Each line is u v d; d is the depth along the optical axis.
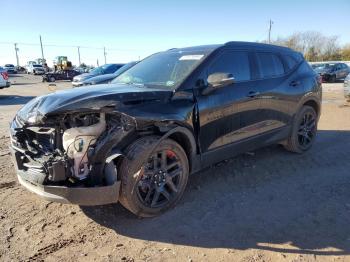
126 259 3.16
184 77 4.18
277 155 6.06
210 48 4.72
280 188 4.69
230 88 4.57
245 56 5.00
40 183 3.42
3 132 8.51
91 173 3.45
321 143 6.98
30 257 3.17
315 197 4.40
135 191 3.62
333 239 3.43
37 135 3.70
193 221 3.80
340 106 12.55
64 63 47.34
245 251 3.26
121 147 3.60
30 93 22.34
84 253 3.25
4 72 21.72
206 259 3.15
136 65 5.29
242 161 5.72
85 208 4.09
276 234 3.54
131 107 3.61
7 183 4.84
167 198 3.97
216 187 4.70
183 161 4.04
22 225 3.72
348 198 4.36
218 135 4.45
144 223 3.77
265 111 5.14
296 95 5.71
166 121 3.81
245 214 3.96
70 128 3.48
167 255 3.21
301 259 3.12
